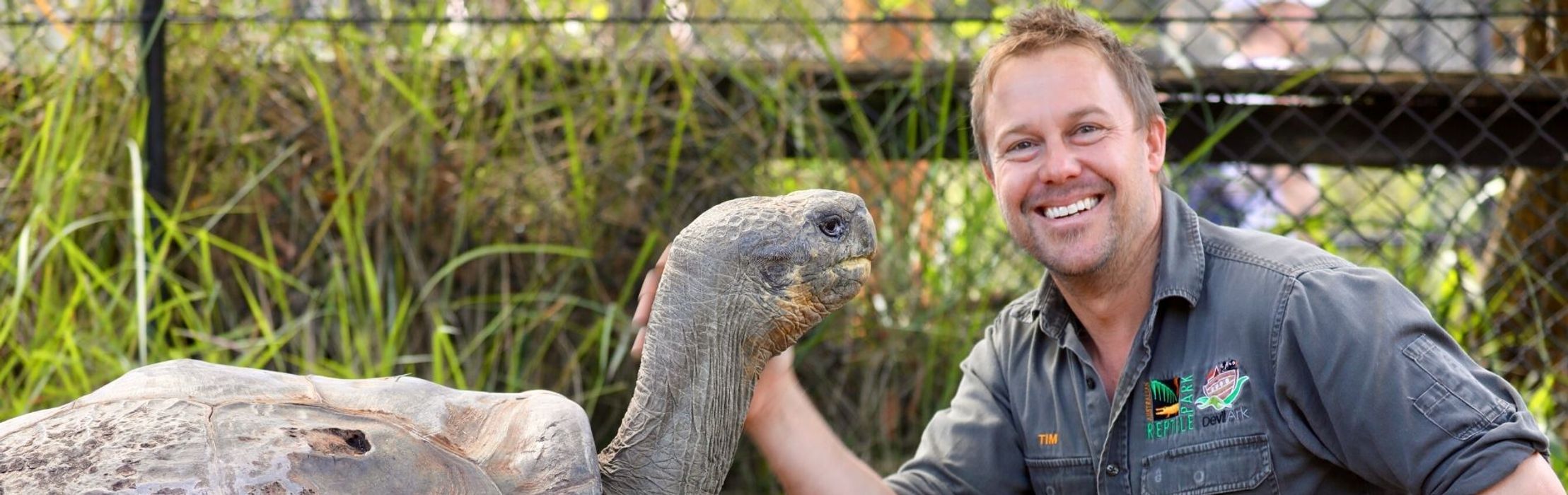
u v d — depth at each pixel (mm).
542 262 3211
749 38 3223
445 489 1379
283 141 3184
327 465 1337
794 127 3195
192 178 3205
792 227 1626
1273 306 1718
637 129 3199
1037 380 1998
